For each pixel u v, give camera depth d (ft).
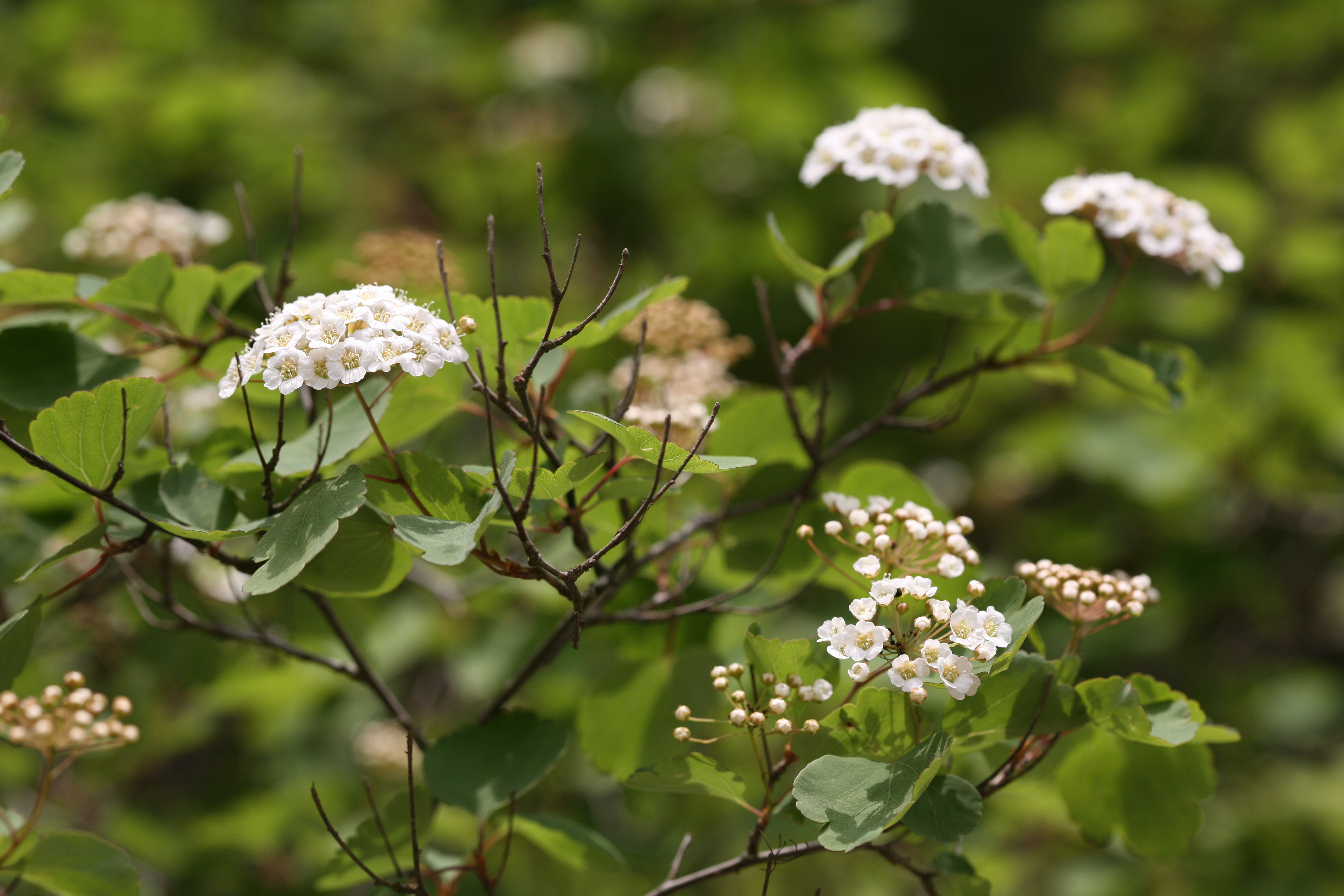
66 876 7.58
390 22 27.63
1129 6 27.20
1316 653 26.12
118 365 9.06
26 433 8.67
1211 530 22.29
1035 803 17.29
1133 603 7.57
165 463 8.75
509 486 6.63
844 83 24.38
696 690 10.87
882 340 25.13
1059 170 24.57
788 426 10.14
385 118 25.99
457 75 26.55
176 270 9.34
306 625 12.06
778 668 6.82
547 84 26.35
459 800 8.75
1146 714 6.77
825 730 6.72
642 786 7.09
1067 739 8.30
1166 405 9.95
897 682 6.10
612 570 9.11
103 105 21.93
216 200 21.53
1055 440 21.90
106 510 8.22
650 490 7.38
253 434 6.77
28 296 8.99
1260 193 24.52
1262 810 20.38
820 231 24.30
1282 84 27.45
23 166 7.50
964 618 6.29
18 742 7.64
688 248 24.93
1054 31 28.14
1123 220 9.46
